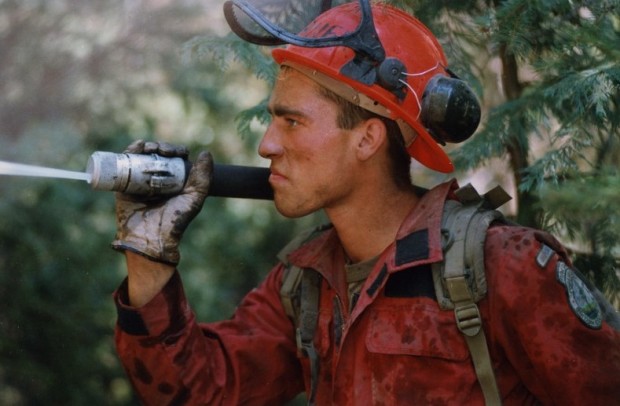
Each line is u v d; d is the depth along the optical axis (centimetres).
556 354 362
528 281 363
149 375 398
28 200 872
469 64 512
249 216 1033
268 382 420
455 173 535
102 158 372
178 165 387
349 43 372
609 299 478
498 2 481
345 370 386
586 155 492
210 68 898
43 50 833
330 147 381
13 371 873
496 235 371
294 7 421
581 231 479
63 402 894
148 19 833
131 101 877
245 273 1024
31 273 874
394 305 376
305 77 382
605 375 362
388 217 392
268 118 507
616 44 420
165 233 384
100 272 905
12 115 839
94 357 909
